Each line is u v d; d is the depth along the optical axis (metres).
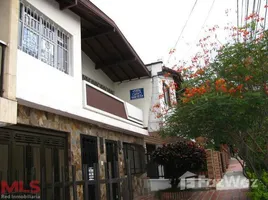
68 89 7.64
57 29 7.84
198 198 10.73
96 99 9.19
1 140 5.78
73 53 8.22
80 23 8.98
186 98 6.84
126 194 6.33
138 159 13.41
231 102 5.72
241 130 6.57
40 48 7.04
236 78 6.19
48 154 7.14
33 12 6.93
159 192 12.70
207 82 6.64
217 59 6.66
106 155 10.25
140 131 12.55
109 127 10.26
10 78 5.17
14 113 5.13
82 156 8.48
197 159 12.70
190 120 6.93
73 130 8.20
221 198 10.38
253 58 5.94
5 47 5.23
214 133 6.84
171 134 8.38
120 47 11.40
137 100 13.98
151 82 13.88
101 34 10.10
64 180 5.76
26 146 6.45
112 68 12.91
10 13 5.39
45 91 6.67
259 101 5.63
